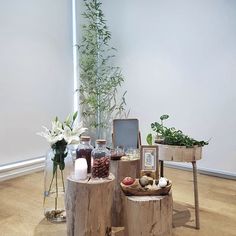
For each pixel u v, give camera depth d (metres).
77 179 1.96
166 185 1.96
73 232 1.96
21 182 3.50
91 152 2.14
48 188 2.39
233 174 3.63
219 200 2.89
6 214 2.55
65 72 4.52
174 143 2.33
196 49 3.83
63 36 4.44
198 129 3.91
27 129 3.96
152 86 4.30
